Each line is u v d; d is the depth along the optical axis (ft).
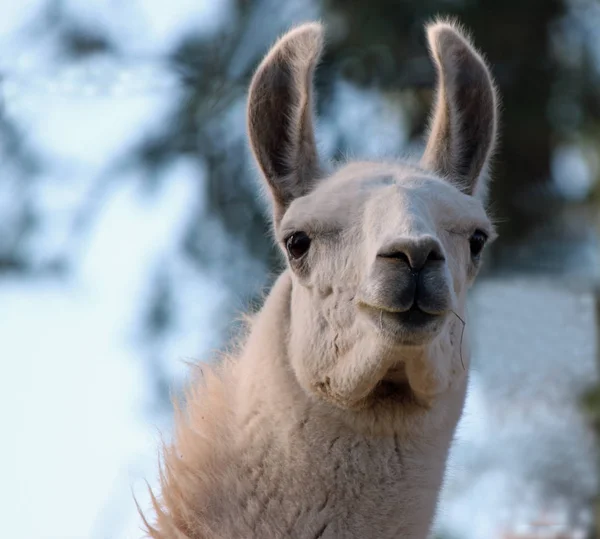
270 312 63.93
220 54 139.44
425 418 61.11
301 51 66.49
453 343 61.67
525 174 151.94
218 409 63.10
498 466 111.14
